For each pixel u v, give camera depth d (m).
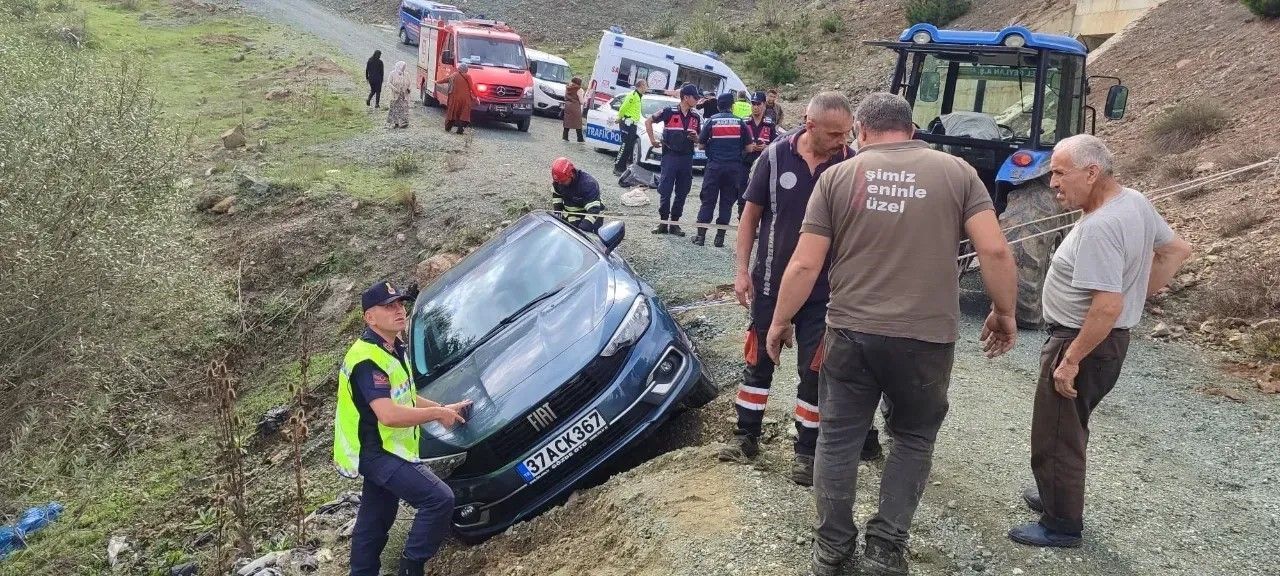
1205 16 16.16
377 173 15.15
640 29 39.78
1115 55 17.23
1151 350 6.72
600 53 22.73
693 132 10.45
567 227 6.68
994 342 3.52
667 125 10.51
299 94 22.55
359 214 13.06
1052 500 3.82
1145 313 7.46
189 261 10.27
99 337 9.25
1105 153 3.53
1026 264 7.18
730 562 3.73
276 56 28.92
